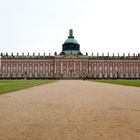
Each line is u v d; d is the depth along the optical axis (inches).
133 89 1476.4
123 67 5378.9
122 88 1585.9
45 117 530.0
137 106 701.9
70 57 5408.5
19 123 468.8
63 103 770.2
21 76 5388.8
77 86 1863.9
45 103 768.9
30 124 461.4
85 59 5403.5
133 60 5354.3
